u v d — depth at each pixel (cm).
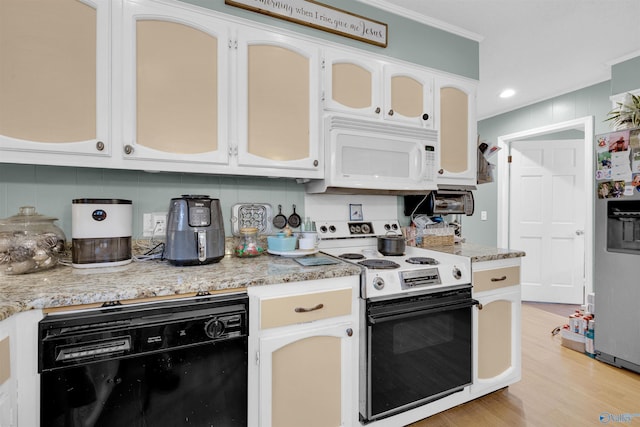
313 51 158
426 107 193
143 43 125
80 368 90
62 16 114
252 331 112
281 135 151
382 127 169
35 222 124
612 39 228
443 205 213
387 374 137
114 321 93
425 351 147
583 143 332
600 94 292
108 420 92
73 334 88
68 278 109
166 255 133
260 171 147
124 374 94
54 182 137
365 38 186
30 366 87
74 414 89
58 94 113
